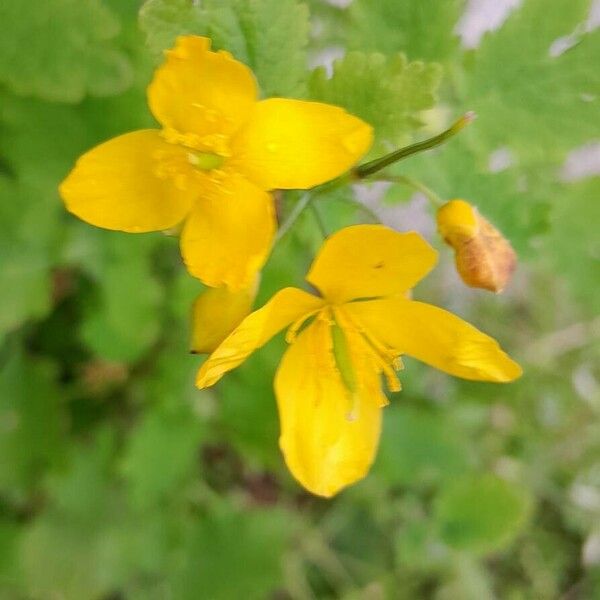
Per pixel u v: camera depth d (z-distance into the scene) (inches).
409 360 3.5
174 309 2.8
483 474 3.5
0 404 3.0
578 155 3.8
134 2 2.3
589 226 2.5
